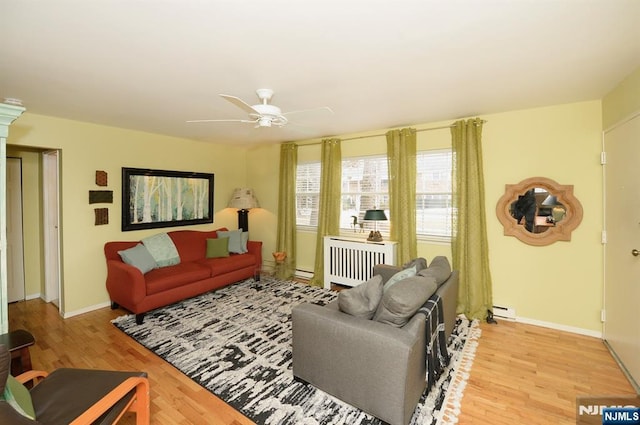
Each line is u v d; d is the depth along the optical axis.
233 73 2.23
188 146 4.82
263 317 3.39
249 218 5.73
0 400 1.09
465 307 3.44
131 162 4.09
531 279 3.23
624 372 2.33
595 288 2.92
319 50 1.88
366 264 4.05
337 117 3.48
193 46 1.83
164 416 1.88
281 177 5.07
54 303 3.93
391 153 3.95
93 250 3.72
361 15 1.51
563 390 2.12
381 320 1.89
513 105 3.05
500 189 3.35
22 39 1.73
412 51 1.90
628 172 2.33
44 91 2.58
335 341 1.92
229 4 1.41
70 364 2.48
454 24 1.60
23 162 3.97
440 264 2.71
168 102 2.89
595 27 1.63
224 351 2.66
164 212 4.48
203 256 4.59
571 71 2.22
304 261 5.03
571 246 3.02
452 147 3.54
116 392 1.50
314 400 2.00
